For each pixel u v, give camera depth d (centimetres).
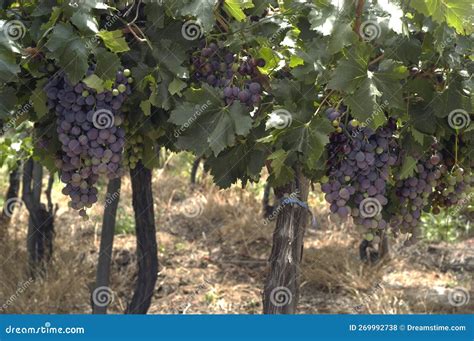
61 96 299
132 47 318
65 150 305
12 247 791
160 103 309
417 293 756
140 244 499
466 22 288
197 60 326
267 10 337
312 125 289
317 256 824
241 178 333
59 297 716
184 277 809
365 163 295
